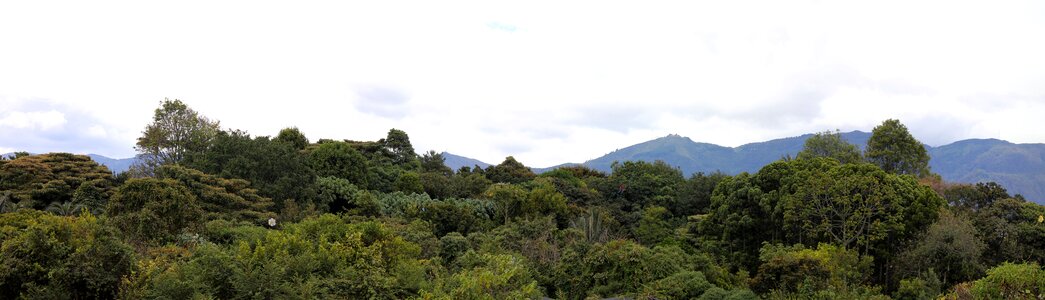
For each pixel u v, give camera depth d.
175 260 13.64
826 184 25.94
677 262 20.62
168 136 35.03
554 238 24.84
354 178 34.84
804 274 19.25
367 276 13.98
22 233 11.26
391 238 17.75
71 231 11.55
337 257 14.91
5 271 10.05
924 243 23.62
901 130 41.16
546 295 20.28
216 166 28.92
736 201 29.52
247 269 11.94
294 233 16.95
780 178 28.77
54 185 25.92
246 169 28.30
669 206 43.38
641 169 49.31
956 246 22.61
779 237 28.33
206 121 36.72
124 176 29.67
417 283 14.43
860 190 25.89
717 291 17.73
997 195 30.11
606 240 27.36
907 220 25.36
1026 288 12.60
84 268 10.67
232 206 24.81
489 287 12.24
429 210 29.44
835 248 23.11
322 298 12.59
